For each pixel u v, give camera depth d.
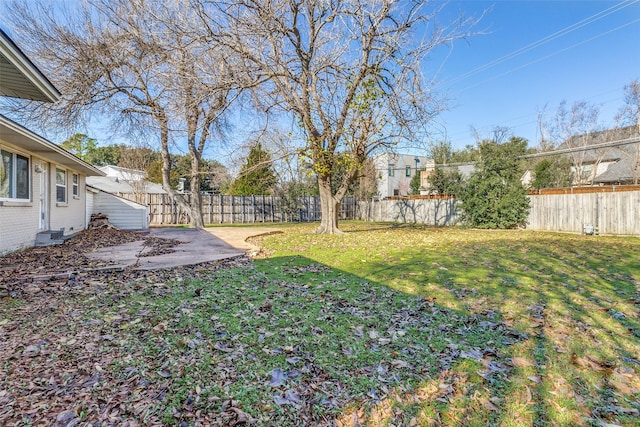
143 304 3.51
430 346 2.60
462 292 4.05
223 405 1.86
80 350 2.46
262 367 2.26
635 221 10.65
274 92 10.45
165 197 17.91
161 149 14.72
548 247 8.04
